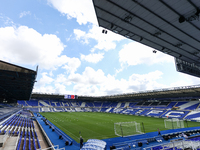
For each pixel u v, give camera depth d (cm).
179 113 4331
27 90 2166
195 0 856
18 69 929
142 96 6225
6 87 1923
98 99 9150
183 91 4325
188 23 1097
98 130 2275
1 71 1046
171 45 1493
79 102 9362
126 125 2689
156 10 963
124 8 955
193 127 2530
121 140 1677
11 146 866
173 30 1209
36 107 6944
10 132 1235
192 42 1431
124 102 8350
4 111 2170
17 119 2278
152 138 1653
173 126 2653
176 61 1952
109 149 1346
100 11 995
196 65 2206
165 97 5916
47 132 2000
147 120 3709
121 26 1165
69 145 1441
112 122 3284
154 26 1157
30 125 2230
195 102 4653
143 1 884
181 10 952
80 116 4734
